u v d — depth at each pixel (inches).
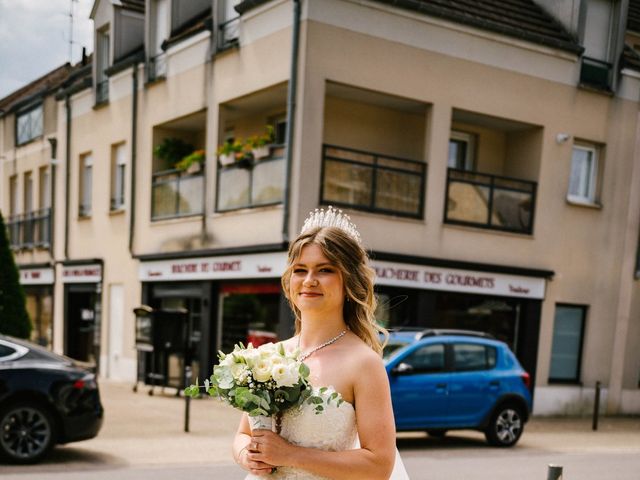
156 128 601.3
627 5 563.2
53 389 281.1
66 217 759.1
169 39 576.1
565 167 541.0
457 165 551.5
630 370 582.9
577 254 551.2
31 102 858.1
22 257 879.7
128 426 387.2
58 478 258.8
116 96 663.8
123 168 669.3
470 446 379.6
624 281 576.7
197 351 550.0
